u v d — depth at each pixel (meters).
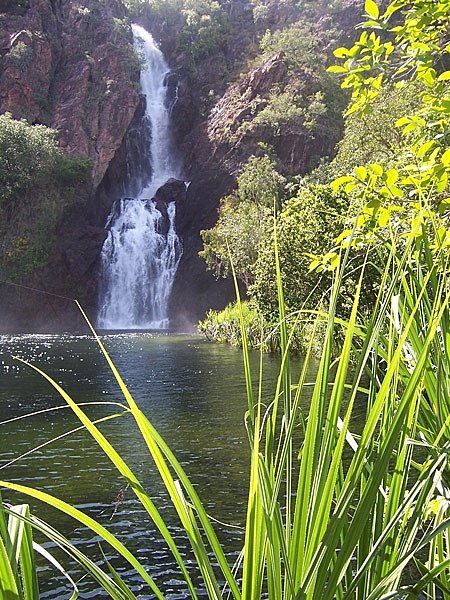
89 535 5.91
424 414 1.67
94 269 50.22
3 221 50.50
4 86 57.72
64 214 52.75
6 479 7.75
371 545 1.37
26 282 49.44
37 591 1.16
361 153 21.17
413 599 1.22
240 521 6.09
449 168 2.41
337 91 63.50
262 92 64.75
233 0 81.56
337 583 1.11
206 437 9.85
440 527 1.18
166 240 53.09
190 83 68.44
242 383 15.90
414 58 3.02
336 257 2.50
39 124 58.59
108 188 58.78
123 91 60.62
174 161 63.09
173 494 1.13
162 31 73.50
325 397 1.18
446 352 1.61
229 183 56.78
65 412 12.38
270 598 1.11
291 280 17.33
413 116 2.88
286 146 59.16
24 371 19.33
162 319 50.59
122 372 18.95
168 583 4.92
